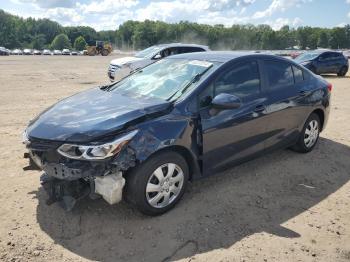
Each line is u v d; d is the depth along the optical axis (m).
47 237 3.67
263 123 4.93
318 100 5.84
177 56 5.38
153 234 3.74
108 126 3.66
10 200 4.33
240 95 4.68
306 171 5.34
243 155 4.80
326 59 20.61
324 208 4.35
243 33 128.88
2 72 20.78
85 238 3.67
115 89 4.96
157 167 3.88
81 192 3.79
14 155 5.76
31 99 11.04
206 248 3.55
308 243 3.66
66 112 4.09
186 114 4.09
